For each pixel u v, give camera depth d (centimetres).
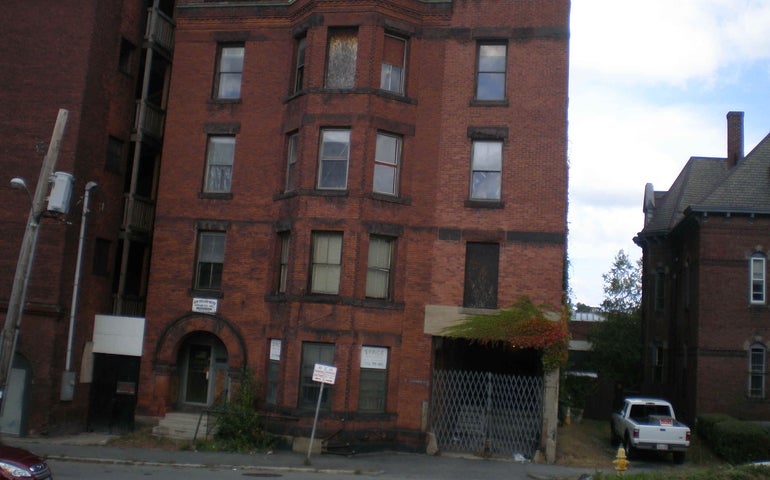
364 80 2342
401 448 2273
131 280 2755
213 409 2303
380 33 2378
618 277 4600
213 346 2564
